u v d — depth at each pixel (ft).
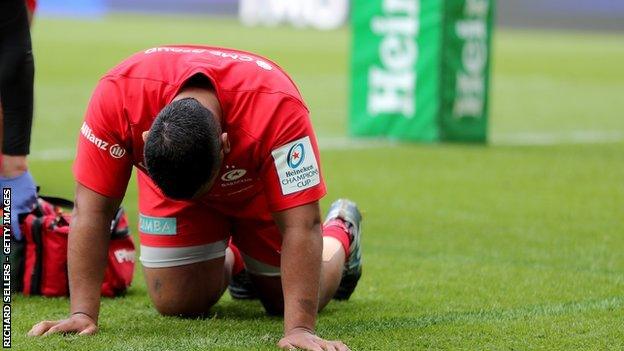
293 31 348.79
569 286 50.37
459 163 99.50
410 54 113.60
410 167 96.43
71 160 95.81
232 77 35.73
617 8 392.47
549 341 39.04
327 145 111.24
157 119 33.17
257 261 42.68
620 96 185.78
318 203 36.45
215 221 41.42
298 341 35.76
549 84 205.77
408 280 51.96
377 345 38.19
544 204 77.77
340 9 374.63
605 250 60.75
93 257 38.14
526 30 396.98
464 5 112.16
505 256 58.80
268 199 36.35
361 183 86.69
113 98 36.37
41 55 221.46
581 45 324.39
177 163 32.60
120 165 37.19
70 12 419.54
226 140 34.40
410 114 115.14
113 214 38.27
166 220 41.29
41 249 46.39
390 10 113.70
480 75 115.44
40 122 126.31
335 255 43.14
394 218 71.31
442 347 38.01
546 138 123.95
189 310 42.78
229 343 38.06
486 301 47.01
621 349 37.99
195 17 408.46
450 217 71.92
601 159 105.09
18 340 37.55
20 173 47.03
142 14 420.36
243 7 388.16
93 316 38.73
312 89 181.27
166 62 36.50
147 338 38.65
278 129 35.50
